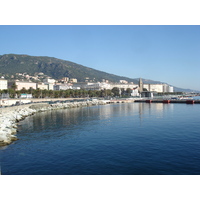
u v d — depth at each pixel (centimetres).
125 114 9588
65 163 3075
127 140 4381
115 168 2845
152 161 3069
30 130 5716
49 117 8731
